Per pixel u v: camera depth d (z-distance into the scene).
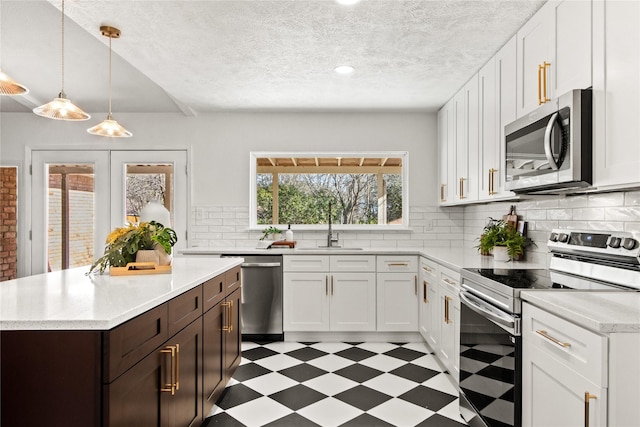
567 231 2.28
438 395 2.73
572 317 1.37
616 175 1.60
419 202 4.50
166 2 2.19
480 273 2.29
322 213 5.35
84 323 1.27
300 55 2.93
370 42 2.71
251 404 2.60
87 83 3.95
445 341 3.00
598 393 1.25
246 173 4.50
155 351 1.60
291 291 3.95
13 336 1.28
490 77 2.95
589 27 1.78
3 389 1.28
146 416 1.53
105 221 4.50
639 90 1.47
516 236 2.96
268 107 4.30
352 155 4.57
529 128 2.18
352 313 3.93
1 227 4.46
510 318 1.77
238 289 3.04
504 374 1.85
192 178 4.50
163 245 2.28
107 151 4.51
